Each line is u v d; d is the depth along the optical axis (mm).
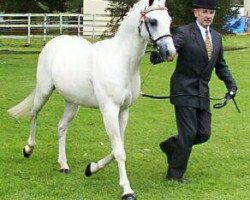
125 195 6336
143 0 6418
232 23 36562
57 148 8859
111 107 6484
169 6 25906
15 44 28594
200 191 6824
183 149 6949
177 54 7020
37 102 7750
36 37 30922
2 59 21891
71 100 7148
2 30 33938
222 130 10398
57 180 7160
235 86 7121
